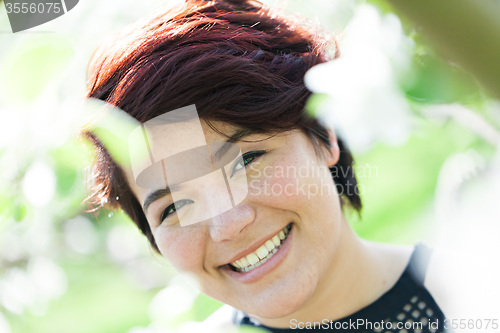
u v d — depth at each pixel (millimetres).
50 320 1805
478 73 419
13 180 1236
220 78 1009
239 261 1129
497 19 397
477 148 984
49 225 1726
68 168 1278
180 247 1111
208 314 1475
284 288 1104
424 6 410
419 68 608
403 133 794
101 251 1996
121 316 1778
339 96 678
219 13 1139
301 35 1183
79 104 1099
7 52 847
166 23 1101
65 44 798
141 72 1015
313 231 1097
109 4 1384
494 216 1007
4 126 1113
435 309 1182
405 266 1257
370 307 1221
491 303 1075
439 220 1224
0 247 1729
